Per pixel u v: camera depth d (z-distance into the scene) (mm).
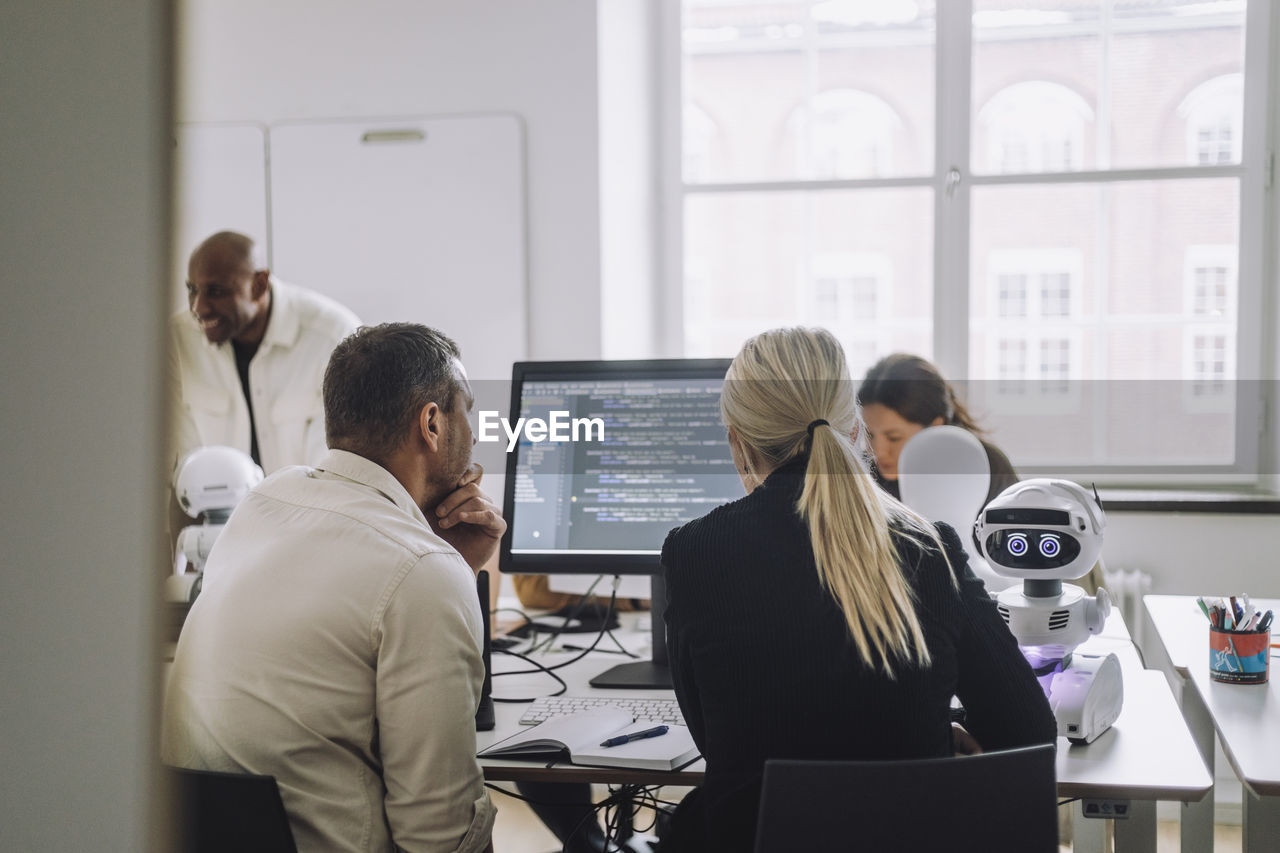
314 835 1237
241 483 1915
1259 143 3084
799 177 3275
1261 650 1659
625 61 3115
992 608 1271
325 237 3098
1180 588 2955
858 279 3273
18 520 318
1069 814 2535
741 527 1237
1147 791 1280
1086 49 3135
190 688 1255
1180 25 3096
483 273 3047
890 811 1078
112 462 320
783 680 1169
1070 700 1397
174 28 321
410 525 1312
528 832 2900
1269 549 2908
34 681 322
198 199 3125
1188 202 3127
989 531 1562
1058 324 3201
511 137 2996
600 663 1887
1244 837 1512
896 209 3236
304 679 1232
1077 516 1520
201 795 1114
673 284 3348
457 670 1252
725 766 1194
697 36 3277
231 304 2566
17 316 314
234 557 1323
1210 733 1988
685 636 1238
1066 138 3166
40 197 314
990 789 1091
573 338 3043
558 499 1843
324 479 1359
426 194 3049
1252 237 3102
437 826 1222
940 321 3234
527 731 1521
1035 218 3186
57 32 312
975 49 3176
